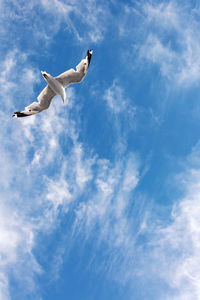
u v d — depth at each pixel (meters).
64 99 16.14
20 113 15.80
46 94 16.11
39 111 16.14
